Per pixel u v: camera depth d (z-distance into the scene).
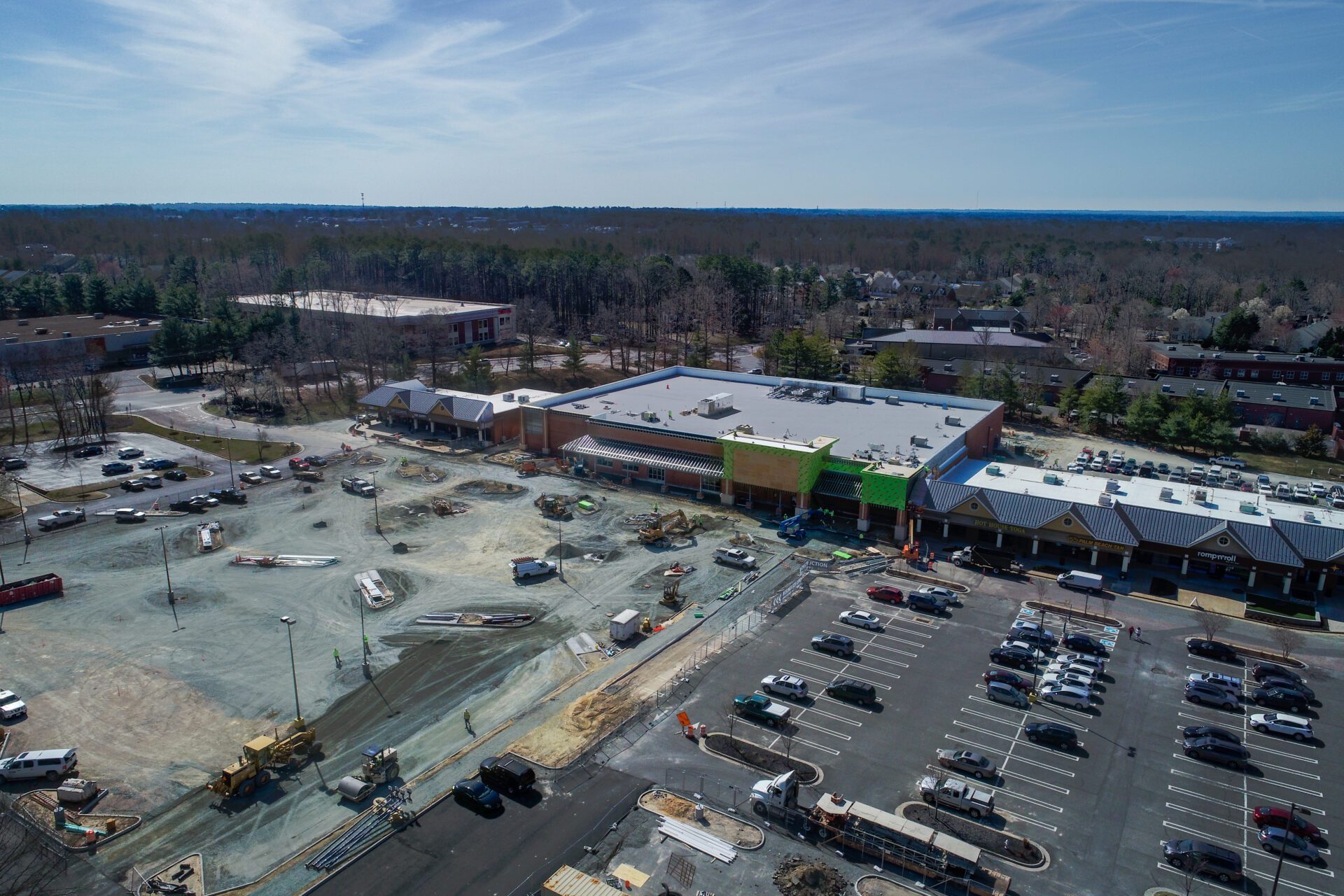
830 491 97.81
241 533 97.31
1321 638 74.06
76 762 57.09
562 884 44.47
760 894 45.47
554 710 63.22
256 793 54.41
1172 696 65.25
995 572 86.81
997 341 195.50
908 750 58.38
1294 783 55.34
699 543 94.44
